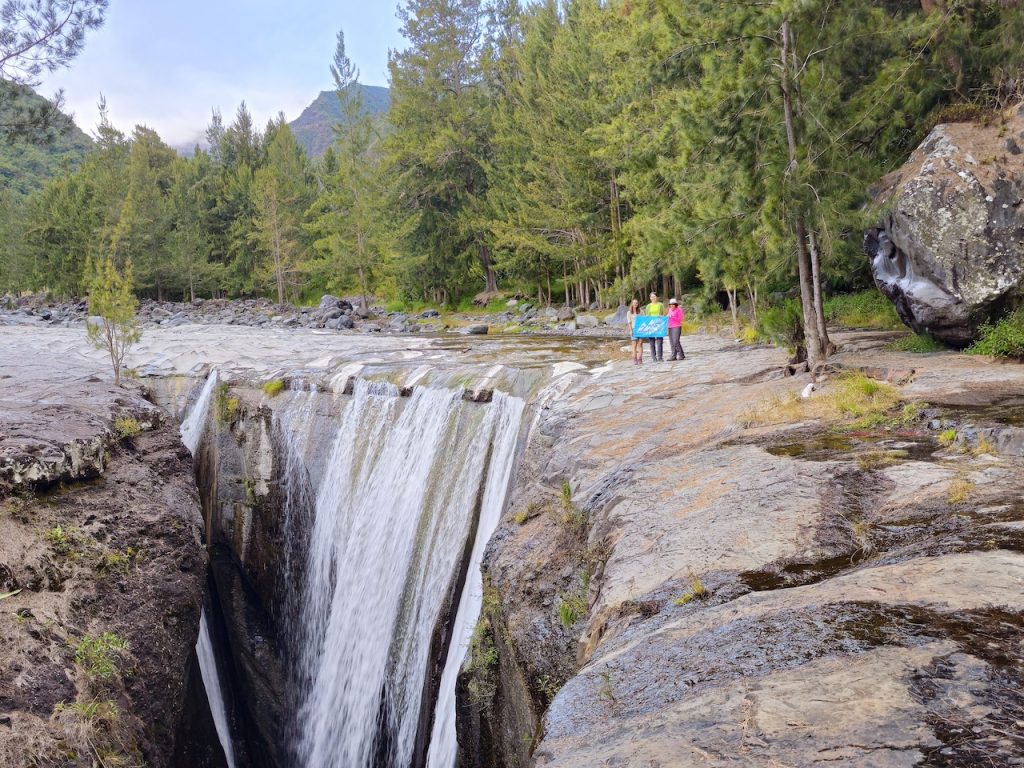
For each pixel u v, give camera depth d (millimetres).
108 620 10492
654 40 21891
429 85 52531
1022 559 4137
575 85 36031
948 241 12961
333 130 59188
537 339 28312
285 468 17859
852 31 12961
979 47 16188
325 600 16453
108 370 19953
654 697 3586
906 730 2664
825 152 12109
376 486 16078
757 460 7656
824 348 13172
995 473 6082
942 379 10492
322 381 18094
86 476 12109
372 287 61938
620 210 38375
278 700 17266
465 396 15234
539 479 10469
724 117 12266
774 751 2707
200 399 19562
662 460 8539
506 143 44594
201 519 13773
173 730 11031
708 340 22625
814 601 4164
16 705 8445
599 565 6688
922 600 3850
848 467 6816
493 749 8547
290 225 65938
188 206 74375
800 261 12625
